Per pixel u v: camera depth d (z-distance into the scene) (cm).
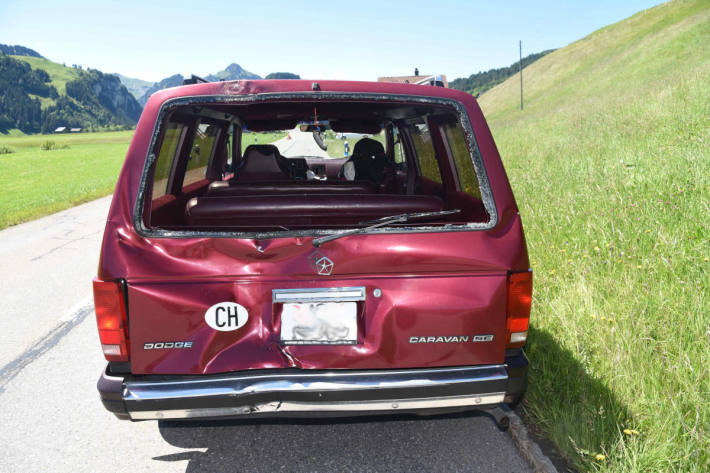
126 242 211
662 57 5156
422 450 285
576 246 514
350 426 313
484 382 219
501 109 8519
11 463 287
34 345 471
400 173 449
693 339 327
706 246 444
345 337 218
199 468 275
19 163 5766
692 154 722
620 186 679
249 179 384
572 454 256
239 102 220
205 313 213
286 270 213
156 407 214
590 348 339
